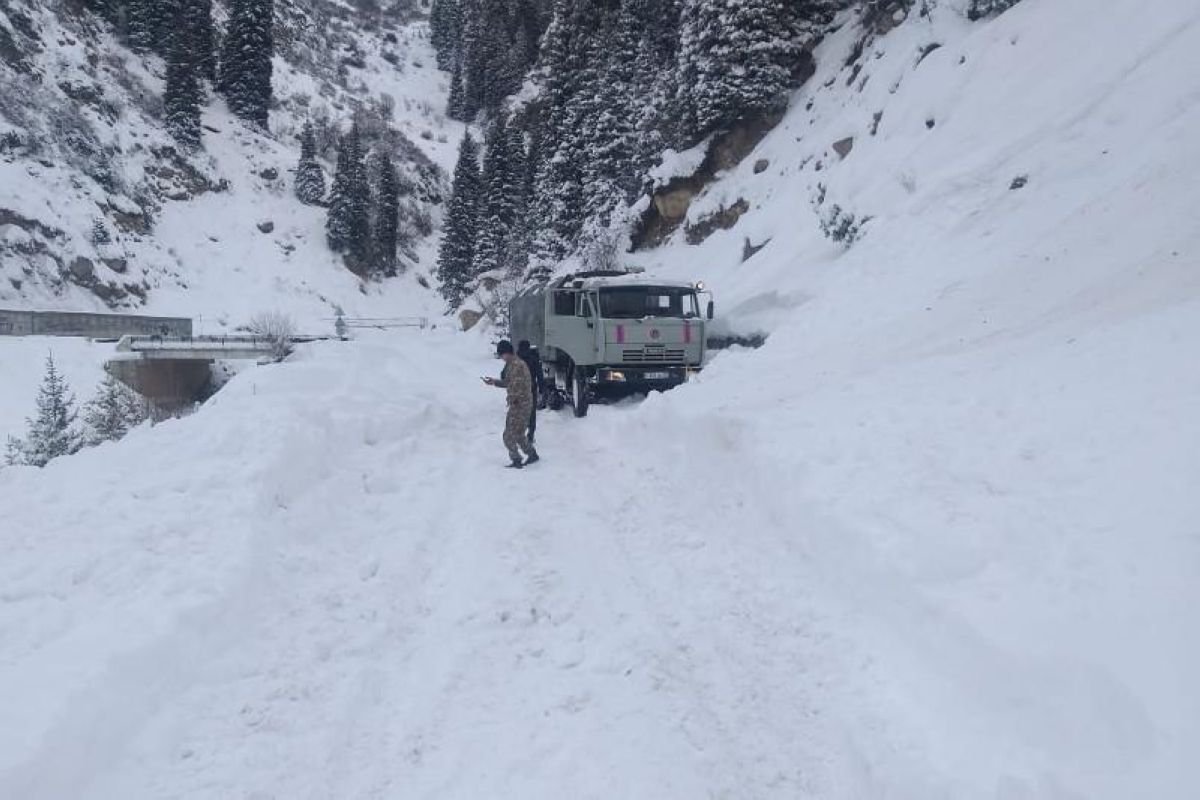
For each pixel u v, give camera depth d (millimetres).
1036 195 14742
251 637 6039
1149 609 4090
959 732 4188
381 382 19828
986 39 20844
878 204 19094
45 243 52344
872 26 27812
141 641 5160
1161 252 10516
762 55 30734
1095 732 3678
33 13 65812
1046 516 5324
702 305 21578
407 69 124438
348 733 4867
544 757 4551
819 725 4750
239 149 77688
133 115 68562
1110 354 7391
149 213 63500
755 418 9312
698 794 4215
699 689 5270
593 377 16203
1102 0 18203
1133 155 13625
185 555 6805
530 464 11836
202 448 9773
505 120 68438
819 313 16031
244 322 59000
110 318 48656
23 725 4152
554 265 43562
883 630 5320
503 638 6070
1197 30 15023
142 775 4348
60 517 7531
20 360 36844
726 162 32312
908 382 9305
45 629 5395
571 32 48219
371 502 9828
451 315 64250
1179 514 4719
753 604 6324
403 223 84188
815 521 6613
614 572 7316
